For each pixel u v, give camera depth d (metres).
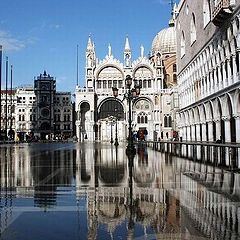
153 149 51.19
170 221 9.17
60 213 10.13
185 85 69.19
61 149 53.72
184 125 70.81
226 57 43.28
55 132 145.00
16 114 145.75
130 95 37.47
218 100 46.97
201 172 20.09
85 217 9.66
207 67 52.25
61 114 146.00
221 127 47.94
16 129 145.25
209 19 50.56
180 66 74.12
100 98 119.25
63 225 8.88
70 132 145.62
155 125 117.31
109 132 119.38
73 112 145.62
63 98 146.50
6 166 24.45
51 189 14.25
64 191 13.73
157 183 15.64
